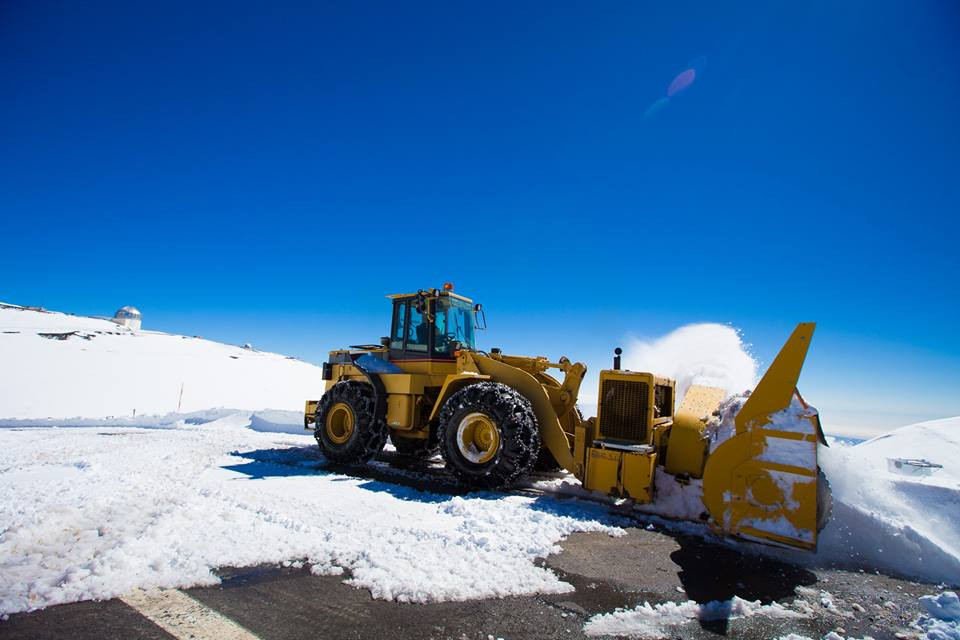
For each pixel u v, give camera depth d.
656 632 2.38
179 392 24.38
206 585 2.73
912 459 4.81
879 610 2.72
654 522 4.23
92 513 3.89
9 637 2.12
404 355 6.89
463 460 5.34
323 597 2.62
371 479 5.83
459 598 2.66
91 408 19.70
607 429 4.71
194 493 4.68
